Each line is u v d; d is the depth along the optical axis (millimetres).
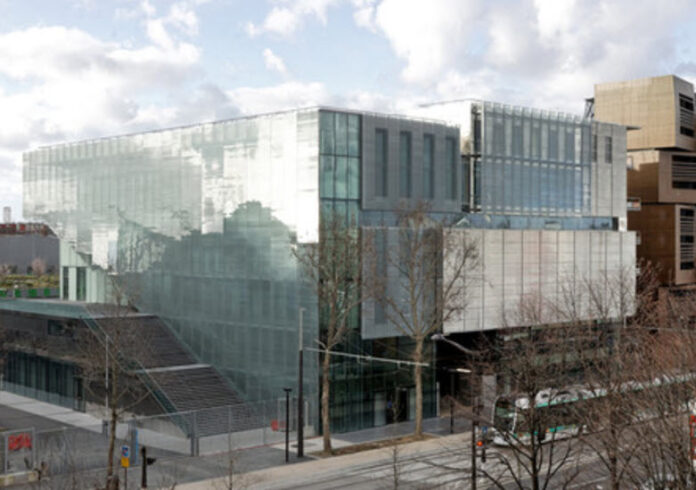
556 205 79875
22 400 74062
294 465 51938
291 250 59812
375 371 63719
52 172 85438
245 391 65875
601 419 37625
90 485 45438
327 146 61656
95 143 80125
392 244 63406
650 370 32812
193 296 70250
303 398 60875
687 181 108750
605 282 66375
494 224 73875
